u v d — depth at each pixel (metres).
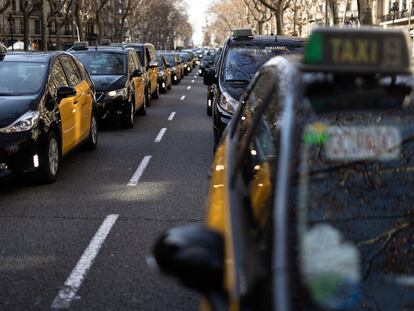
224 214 2.73
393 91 2.54
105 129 13.99
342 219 2.52
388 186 2.69
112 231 6.00
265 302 1.97
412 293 2.46
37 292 4.47
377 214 2.60
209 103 17.11
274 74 3.29
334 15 23.67
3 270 4.92
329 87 2.51
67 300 4.32
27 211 6.74
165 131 13.66
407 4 53.31
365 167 2.67
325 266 2.33
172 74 33.09
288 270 2.06
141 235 5.87
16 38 84.75
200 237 2.17
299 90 2.59
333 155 2.63
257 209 2.71
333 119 2.66
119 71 14.70
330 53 2.23
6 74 8.28
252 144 3.51
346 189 2.59
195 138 12.55
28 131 7.34
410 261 2.55
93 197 7.40
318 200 2.50
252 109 3.85
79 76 10.21
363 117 2.68
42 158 7.78
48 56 8.93
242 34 10.44
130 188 7.91
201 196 7.50
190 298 4.37
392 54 2.22
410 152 2.70
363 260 2.47
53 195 7.48
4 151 7.12
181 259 2.06
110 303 4.28
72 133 9.09
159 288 4.54
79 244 5.58
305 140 2.52
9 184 8.08
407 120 2.67
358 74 2.42
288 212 2.29
